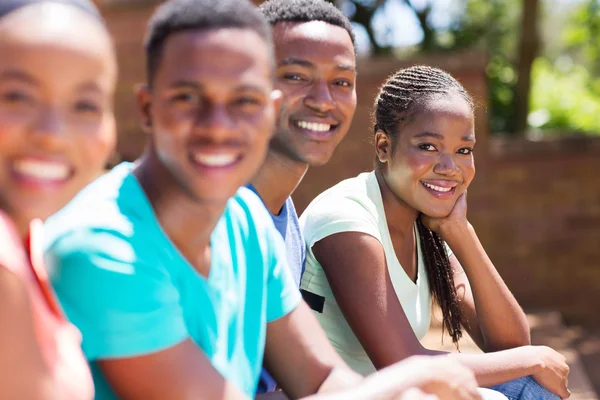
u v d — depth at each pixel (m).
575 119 10.34
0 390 1.17
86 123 1.20
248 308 1.71
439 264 2.63
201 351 1.47
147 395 1.41
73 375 1.26
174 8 1.42
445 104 2.39
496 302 2.50
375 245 2.28
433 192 2.42
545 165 7.57
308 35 2.33
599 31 11.17
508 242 7.59
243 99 1.43
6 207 1.22
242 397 1.47
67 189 1.21
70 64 1.16
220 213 1.53
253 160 1.48
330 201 2.39
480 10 11.29
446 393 1.55
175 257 1.48
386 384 1.52
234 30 1.42
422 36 9.93
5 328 1.15
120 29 7.36
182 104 1.41
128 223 1.42
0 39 1.14
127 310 1.37
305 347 1.83
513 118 9.45
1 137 1.14
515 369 2.28
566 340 6.07
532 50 8.88
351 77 2.41
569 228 7.61
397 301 2.26
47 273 1.38
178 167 1.43
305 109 2.35
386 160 2.49
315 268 2.45
